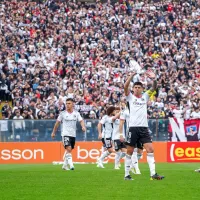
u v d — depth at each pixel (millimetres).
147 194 27156
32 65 80312
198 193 27531
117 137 47375
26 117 67000
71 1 97688
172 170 44344
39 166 54156
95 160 62688
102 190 28734
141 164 56938
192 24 94250
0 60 80000
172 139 63656
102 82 76312
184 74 81188
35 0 96000
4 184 32062
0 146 62438
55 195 27078
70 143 44969
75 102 71062
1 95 75312
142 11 96125
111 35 89250
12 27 88375
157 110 69188
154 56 85125
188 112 69938
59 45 85438
